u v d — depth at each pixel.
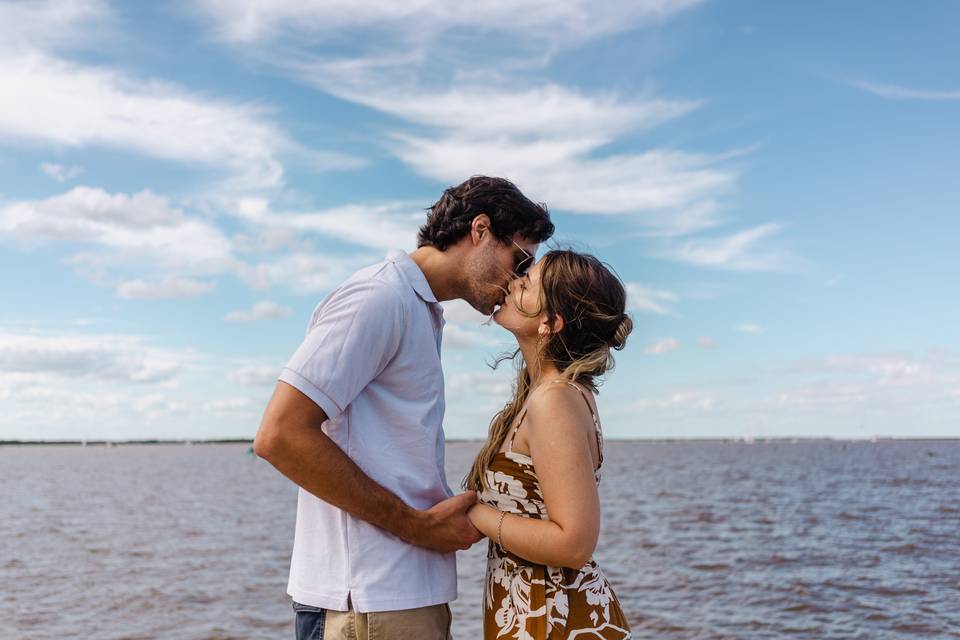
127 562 20.56
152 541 25.41
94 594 15.95
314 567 2.46
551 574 2.47
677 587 16.27
